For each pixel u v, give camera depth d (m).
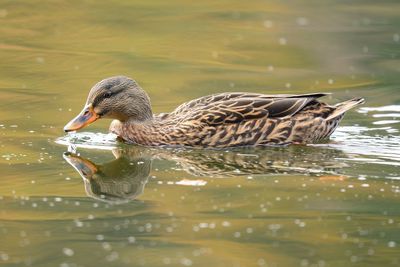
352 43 22.59
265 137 15.86
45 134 16.33
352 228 11.86
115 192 13.42
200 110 16.17
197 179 13.96
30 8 25.95
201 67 20.75
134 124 16.36
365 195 13.07
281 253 11.06
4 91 18.84
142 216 12.33
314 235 11.62
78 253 11.02
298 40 22.88
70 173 14.38
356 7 25.88
